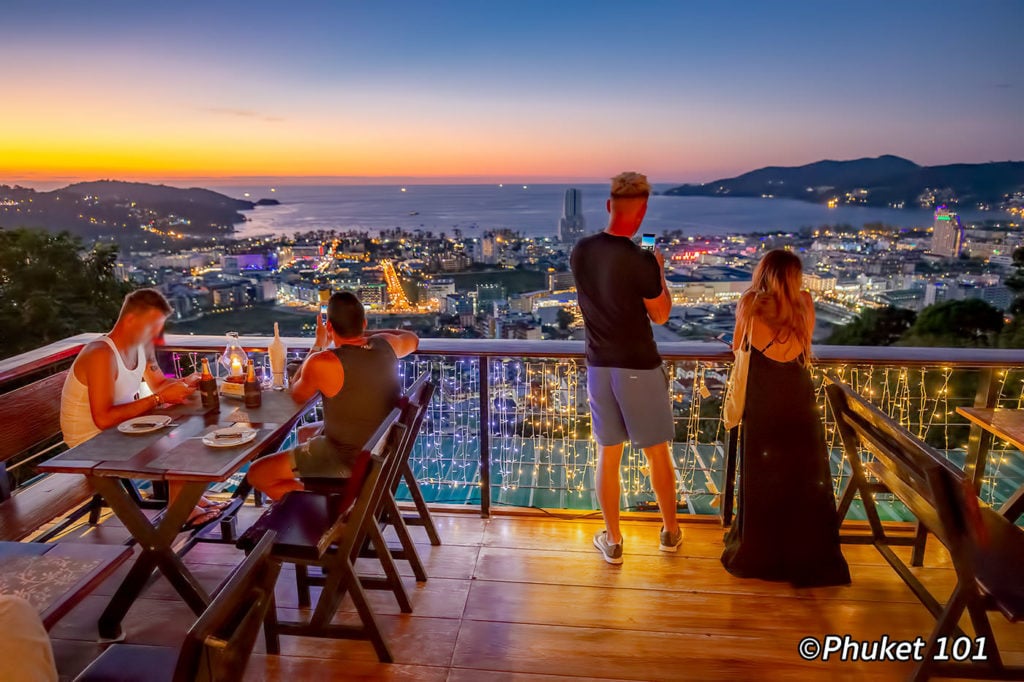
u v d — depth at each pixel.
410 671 2.12
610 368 2.56
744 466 2.56
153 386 2.96
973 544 2.01
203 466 2.01
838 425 2.62
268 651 2.20
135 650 1.56
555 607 2.45
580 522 3.10
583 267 2.53
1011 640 2.26
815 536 2.51
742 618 2.38
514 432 3.23
